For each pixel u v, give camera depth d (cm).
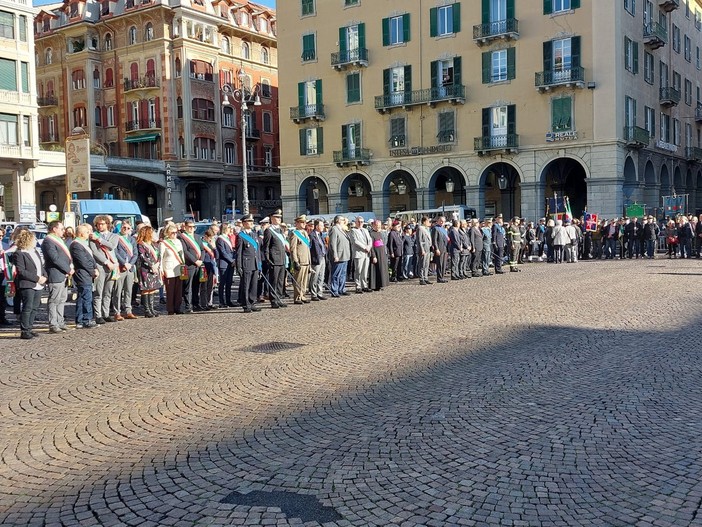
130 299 1449
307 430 638
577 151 3888
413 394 755
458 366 891
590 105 3838
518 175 4503
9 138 4422
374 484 507
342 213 4250
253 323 1326
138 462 568
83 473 548
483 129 4156
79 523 459
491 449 575
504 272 2470
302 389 790
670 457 550
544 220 3288
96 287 1366
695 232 3023
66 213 2177
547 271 2473
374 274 1916
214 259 1630
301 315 1430
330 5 4659
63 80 5922
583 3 3825
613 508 462
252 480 521
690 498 474
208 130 5666
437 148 4306
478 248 2277
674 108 4853
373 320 1320
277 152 6425
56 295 1255
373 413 686
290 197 4931
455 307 1483
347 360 944
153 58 5525
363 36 4531
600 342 1038
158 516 465
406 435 614
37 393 804
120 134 5741
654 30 4225
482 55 4138
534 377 823
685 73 5134
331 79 4688
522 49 4016
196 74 5572
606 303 1482
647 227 3086
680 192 5047
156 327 1305
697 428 620
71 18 5834
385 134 4509
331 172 4734
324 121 4738
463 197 4759
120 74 5712
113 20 5647
